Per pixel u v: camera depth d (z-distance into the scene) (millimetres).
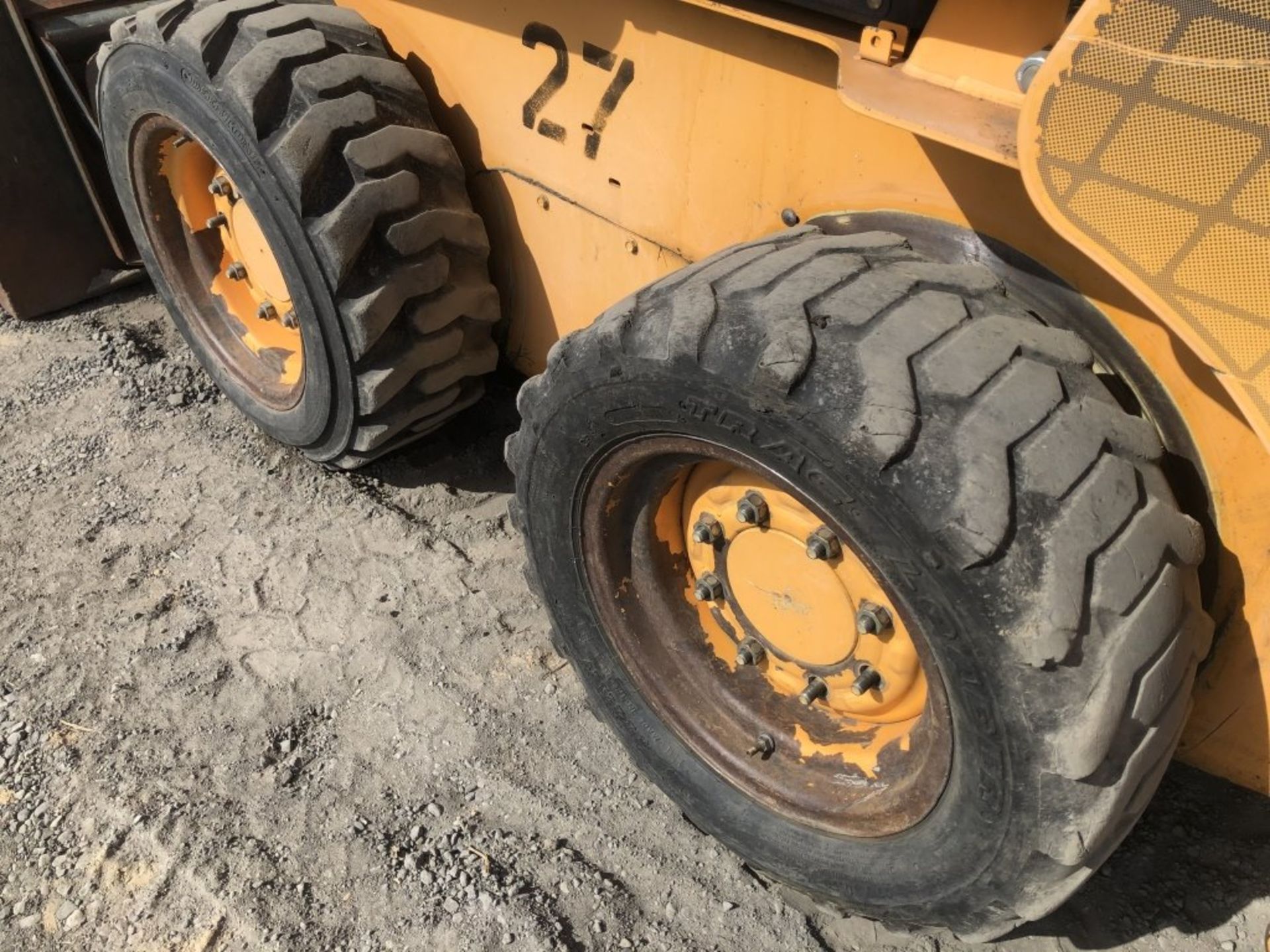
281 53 2436
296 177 2369
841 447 1486
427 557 2938
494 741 2469
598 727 2506
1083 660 1430
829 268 1654
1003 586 1419
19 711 2518
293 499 3123
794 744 2066
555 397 1907
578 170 2420
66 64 3484
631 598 2148
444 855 2219
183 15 2602
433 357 2688
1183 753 1876
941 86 1571
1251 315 1211
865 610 1770
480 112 2609
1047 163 1262
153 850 2227
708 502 1987
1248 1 1040
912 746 1851
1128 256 1269
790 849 2008
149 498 3123
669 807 2340
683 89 2072
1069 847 1534
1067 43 1169
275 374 3137
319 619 2754
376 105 2490
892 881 1840
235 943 2072
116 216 3861
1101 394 1560
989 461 1426
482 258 2721
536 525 2133
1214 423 1565
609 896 2150
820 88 1837
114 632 2713
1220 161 1139
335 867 2199
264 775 2381
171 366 3654
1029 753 1492
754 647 2076
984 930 1777
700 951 2066
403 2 2619
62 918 2121
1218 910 2129
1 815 2301
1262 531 1580
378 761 2420
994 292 1650
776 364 1519
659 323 1697
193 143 2865
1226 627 1688
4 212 3650
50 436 3352
